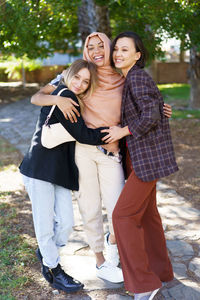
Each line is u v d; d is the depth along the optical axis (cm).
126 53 243
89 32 708
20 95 1545
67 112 231
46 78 1945
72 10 597
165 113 249
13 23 539
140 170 235
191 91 1068
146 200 247
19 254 317
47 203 247
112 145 252
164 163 238
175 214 404
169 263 269
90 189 260
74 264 304
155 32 581
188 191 473
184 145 696
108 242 290
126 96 239
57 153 246
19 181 525
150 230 265
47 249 254
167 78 1909
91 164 256
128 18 680
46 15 562
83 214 268
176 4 505
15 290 270
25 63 1739
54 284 269
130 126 234
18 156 655
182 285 272
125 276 241
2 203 440
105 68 252
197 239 343
